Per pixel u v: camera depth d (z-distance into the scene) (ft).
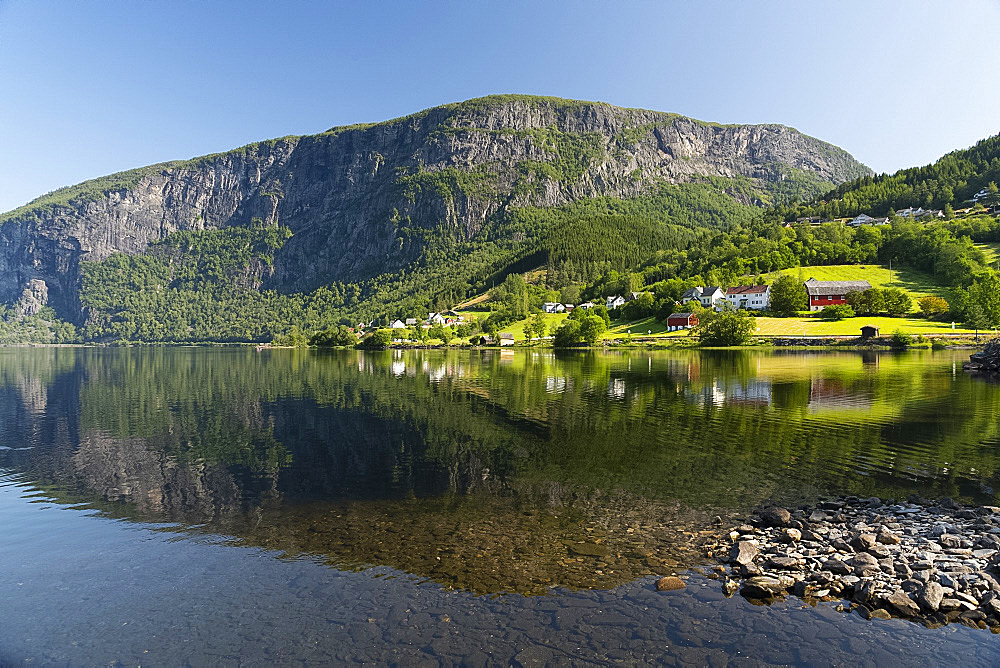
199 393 223.71
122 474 97.81
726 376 230.27
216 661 41.19
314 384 253.24
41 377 309.63
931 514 69.31
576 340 550.36
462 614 46.42
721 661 39.24
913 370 240.73
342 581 53.47
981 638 41.70
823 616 45.19
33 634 45.73
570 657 40.01
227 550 62.39
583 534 64.44
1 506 79.71
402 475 94.07
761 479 86.12
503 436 124.98
